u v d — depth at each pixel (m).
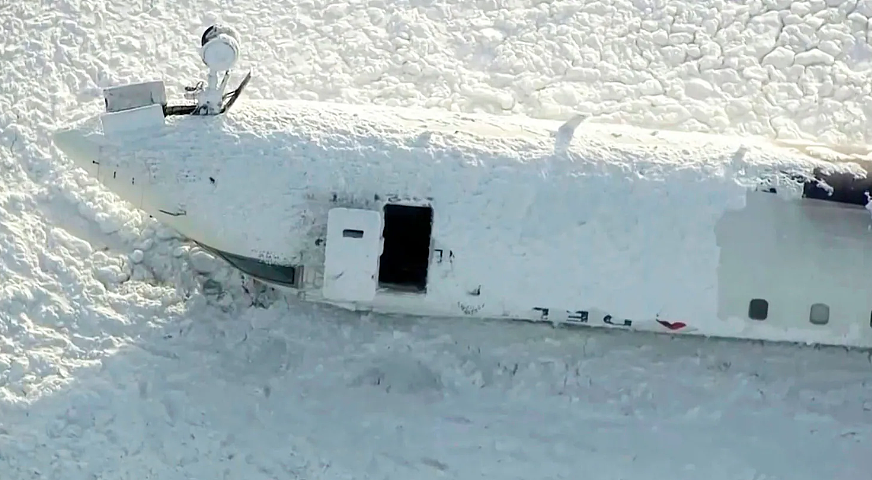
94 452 49.84
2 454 49.69
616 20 64.94
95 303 53.84
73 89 61.69
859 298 48.47
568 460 50.16
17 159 58.47
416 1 65.62
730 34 64.38
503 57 63.53
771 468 50.41
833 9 64.81
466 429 50.78
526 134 49.78
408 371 52.34
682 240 47.94
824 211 48.12
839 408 51.91
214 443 50.16
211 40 47.34
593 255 47.94
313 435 50.53
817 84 62.53
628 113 61.38
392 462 49.84
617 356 52.75
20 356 52.19
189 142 48.31
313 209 47.81
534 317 50.16
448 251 47.97
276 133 48.56
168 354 52.47
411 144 48.50
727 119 61.22
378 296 48.91
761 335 49.69
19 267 54.78
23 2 64.44
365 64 63.31
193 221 48.75
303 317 53.53
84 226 56.50
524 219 47.84
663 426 51.25
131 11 64.75
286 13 65.31
